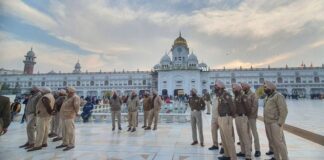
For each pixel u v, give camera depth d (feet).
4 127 16.53
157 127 40.27
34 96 25.26
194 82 222.89
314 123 39.04
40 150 23.25
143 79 256.73
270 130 19.10
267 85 19.67
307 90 227.61
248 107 20.66
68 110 24.18
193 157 20.61
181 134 32.78
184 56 248.11
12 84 268.41
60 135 28.94
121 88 260.01
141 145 25.45
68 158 20.27
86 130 36.73
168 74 227.61
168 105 72.43
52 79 268.41
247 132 20.51
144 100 38.65
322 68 226.58
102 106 73.92
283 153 17.95
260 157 20.94
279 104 18.20
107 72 264.93
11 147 24.50
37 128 23.76
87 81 265.75
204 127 40.40
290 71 233.55
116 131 35.65
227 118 19.39
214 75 243.19
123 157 20.54
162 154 21.59
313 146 24.18
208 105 67.21
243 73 239.91
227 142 19.22
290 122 40.60
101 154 21.59
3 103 16.51
